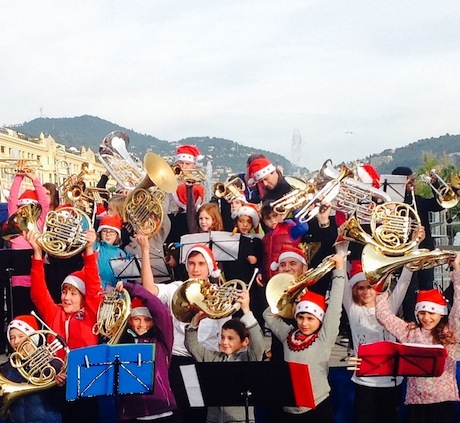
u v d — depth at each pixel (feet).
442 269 27.66
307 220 19.89
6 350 23.57
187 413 16.87
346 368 17.63
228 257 20.72
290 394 14.44
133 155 24.20
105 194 25.46
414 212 17.24
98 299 17.08
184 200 24.93
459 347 21.31
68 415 16.69
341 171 19.83
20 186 23.90
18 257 21.33
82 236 17.65
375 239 16.85
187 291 16.14
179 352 17.11
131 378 14.84
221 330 16.56
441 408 15.69
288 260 18.81
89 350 14.57
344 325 21.94
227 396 14.83
